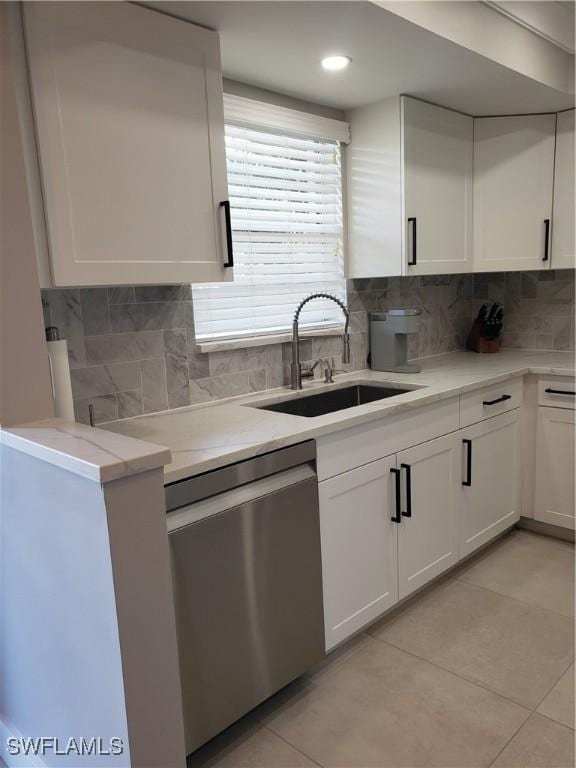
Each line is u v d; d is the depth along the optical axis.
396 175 2.57
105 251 1.59
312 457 1.83
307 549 1.84
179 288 2.17
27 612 1.50
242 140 2.35
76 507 1.18
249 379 2.44
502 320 3.57
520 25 2.26
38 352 1.54
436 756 1.64
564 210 2.89
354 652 2.12
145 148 1.65
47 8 1.42
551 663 2.01
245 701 1.69
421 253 2.71
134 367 2.06
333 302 2.83
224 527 1.58
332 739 1.72
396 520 2.19
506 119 2.91
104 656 1.20
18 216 1.46
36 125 1.44
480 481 2.66
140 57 1.61
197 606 1.54
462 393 2.46
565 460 2.80
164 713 1.23
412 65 2.15
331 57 2.05
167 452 1.16
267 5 1.64
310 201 2.66
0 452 1.47
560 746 1.66
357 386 2.72
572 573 2.61
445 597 2.45
